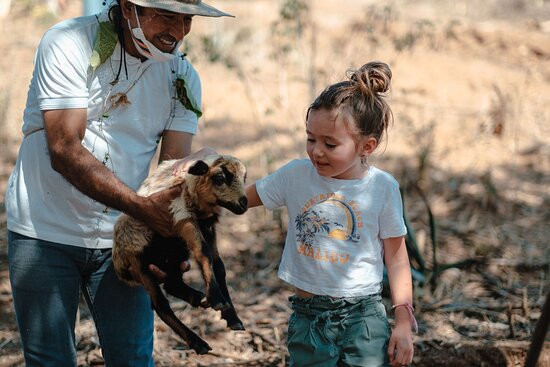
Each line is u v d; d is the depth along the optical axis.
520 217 7.94
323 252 3.80
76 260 3.99
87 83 3.78
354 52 9.30
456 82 11.02
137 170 4.01
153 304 3.88
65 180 3.85
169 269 3.92
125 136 3.95
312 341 3.81
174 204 3.66
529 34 13.29
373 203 3.83
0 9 12.77
